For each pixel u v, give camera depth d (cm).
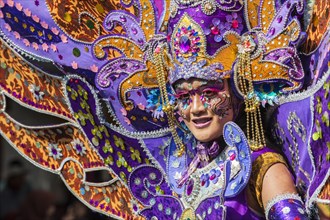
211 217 294
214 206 293
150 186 326
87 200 324
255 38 296
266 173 282
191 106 293
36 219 749
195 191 305
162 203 321
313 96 276
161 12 322
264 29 296
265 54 293
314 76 287
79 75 327
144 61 322
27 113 618
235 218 287
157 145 328
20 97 321
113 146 329
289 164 294
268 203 278
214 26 291
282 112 292
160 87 313
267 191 280
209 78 289
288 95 289
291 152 291
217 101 291
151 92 323
